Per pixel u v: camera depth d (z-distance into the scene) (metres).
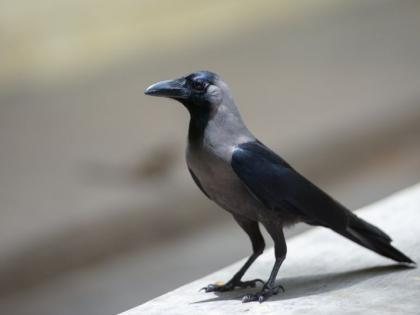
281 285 5.88
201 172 5.92
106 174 14.79
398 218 7.19
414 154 16.70
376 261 6.26
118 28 21.83
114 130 17.03
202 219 14.24
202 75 5.86
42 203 14.09
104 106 18.67
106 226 13.40
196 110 5.87
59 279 12.59
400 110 17.98
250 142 5.88
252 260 6.14
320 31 23.84
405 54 21.52
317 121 17.41
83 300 11.70
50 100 19.48
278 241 5.93
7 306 11.87
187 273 12.33
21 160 16.08
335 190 15.58
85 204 13.93
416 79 19.61
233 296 5.82
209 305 5.60
